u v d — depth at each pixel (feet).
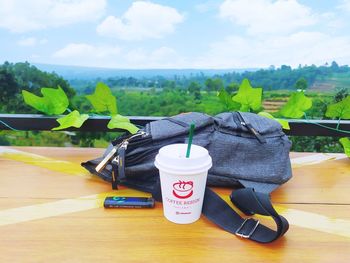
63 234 2.37
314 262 2.11
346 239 2.36
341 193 3.12
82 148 4.37
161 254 2.16
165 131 3.08
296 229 2.48
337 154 4.29
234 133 3.15
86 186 3.20
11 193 3.01
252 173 2.97
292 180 3.42
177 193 2.41
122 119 3.91
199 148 2.58
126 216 2.64
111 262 2.07
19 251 2.17
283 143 3.15
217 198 2.64
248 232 2.37
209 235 2.39
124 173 2.91
